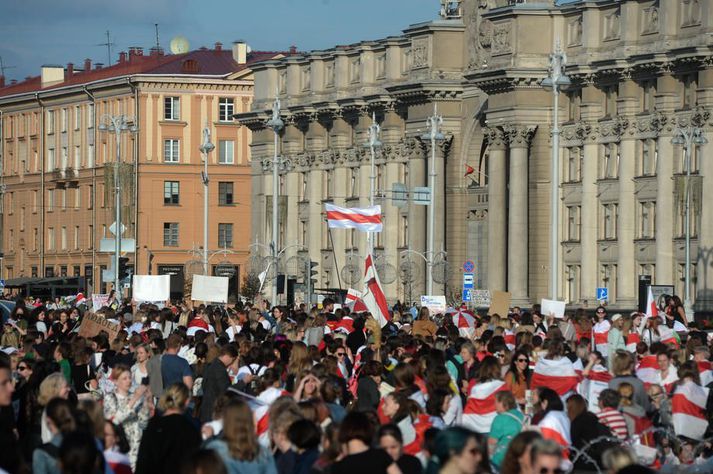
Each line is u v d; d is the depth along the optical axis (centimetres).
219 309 6166
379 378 3512
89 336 5234
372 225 8362
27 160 19338
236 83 17300
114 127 11612
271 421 2586
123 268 10762
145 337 4731
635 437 3309
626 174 10694
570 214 11306
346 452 2392
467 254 12550
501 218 11725
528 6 11381
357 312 6300
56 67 19425
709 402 3766
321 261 14475
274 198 10806
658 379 4181
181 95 17238
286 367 3884
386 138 13412
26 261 19400
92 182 18062
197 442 2659
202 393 3812
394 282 13100
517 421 2923
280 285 10906
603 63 10744
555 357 3691
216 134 17325
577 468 2997
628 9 10625
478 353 4219
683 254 10269
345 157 14100
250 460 2380
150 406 3244
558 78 8025
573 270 11281
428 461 2384
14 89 19950
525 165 11481
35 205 19225
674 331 5356
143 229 17200
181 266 17288
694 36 10144
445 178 12662
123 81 17300
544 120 11475
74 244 18462
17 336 5103
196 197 17275
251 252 15025
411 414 2897
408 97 12775
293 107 14588
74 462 2119
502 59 11594
